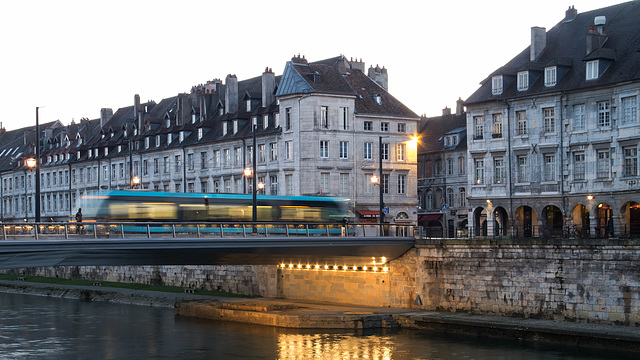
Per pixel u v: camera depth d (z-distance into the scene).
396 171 79.69
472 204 65.75
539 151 61.38
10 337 51.78
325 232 51.75
